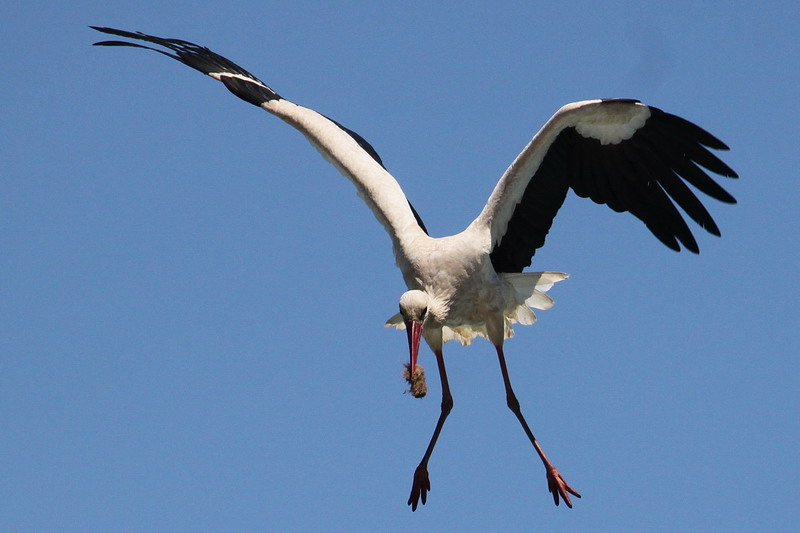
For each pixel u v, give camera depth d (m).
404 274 13.14
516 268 13.30
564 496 12.65
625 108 12.23
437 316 12.84
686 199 12.77
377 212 13.34
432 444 13.09
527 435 12.92
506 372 13.07
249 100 14.31
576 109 12.05
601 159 12.92
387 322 13.85
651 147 12.66
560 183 13.01
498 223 12.89
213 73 14.76
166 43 15.47
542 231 13.16
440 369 13.21
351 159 13.59
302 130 13.91
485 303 13.03
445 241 12.90
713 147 12.25
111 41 14.85
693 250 12.96
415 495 12.94
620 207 13.18
